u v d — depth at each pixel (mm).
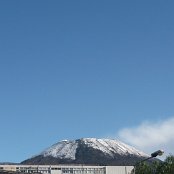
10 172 105625
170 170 173250
